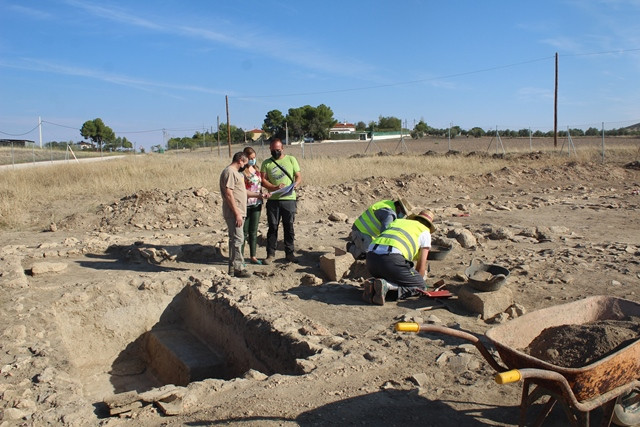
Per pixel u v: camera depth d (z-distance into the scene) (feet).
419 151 140.87
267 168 28.71
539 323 13.87
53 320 20.22
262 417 12.94
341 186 56.44
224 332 21.29
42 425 12.87
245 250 32.07
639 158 92.63
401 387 14.48
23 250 31.65
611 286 22.95
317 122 248.73
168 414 13.32
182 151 205.16
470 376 15.19
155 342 22.94
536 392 11.54
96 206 46.65
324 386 14.52
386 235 21.83
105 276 26.50
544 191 61.93
